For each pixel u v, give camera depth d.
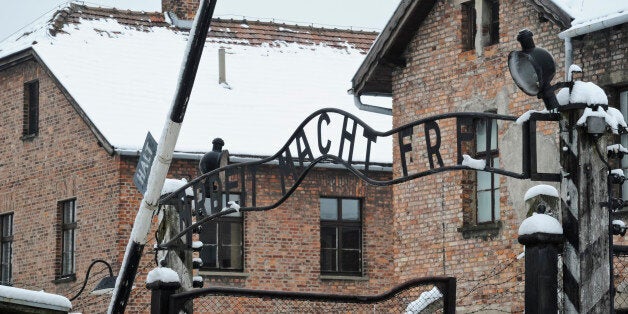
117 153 28.30
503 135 22.77
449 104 23.94
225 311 28.89
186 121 30.17
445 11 24.14
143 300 27.72
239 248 29.72
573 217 11.12
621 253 11.58
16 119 31.83
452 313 14.17
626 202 20.30
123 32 32.94
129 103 30.02
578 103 11.11
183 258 15.41
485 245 22.97
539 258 11.17
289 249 29.92
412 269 24.42
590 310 10.99
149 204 14.15
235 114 31.14
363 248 30.70
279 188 30.06
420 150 24.44
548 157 21.14
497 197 23.12
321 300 14.20
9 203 31.81
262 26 35.38
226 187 15.23
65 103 30.28
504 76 22.91
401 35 24.64
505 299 22.45
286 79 33.31
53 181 30.47
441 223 23.89
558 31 21.91
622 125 11.36
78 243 29.58
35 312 11.51
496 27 23.53
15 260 31.48
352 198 30.88
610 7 20.58
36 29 32.53
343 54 35.34
